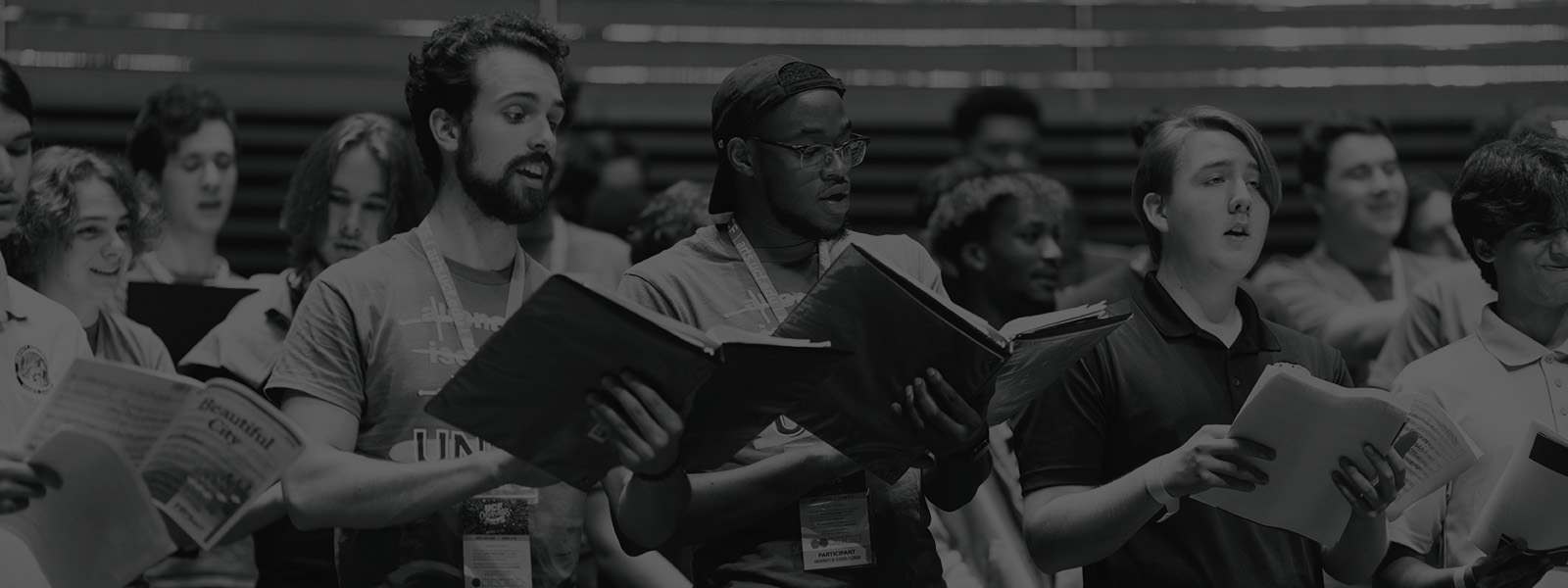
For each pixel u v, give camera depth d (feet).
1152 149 11.12
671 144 24.49
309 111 23.43
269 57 24.45
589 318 8.04
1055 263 16.02
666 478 8.98
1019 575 13.52
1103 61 26.45
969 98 21.58
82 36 23.59
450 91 10.45
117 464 8.71
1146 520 9.73
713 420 8.79
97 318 12.98
